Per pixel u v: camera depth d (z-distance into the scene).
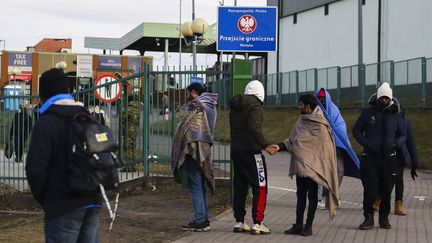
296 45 43.50
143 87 12.12
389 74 28.20
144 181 12.04
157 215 9.41
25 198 11.95
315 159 7.70
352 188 12.99
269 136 30.55
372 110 8.23
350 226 8.59
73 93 12.21
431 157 18.83
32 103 12.83
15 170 12.70
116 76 13.23
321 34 40.34
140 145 12.21
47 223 4.42
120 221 8.88
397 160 9.16
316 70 33.78
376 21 34.59
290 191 12.41
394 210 9.80
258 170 7.71
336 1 38.56
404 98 26.83
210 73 11.28
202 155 7.79
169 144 11.87
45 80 4.52
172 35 47.09
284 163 20.08
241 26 11.92
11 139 12.73
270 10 11.91
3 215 10.90
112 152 4.49
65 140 4.37
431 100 24.91
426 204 10.77
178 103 11.65
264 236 7.77
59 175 4.37
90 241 4.63
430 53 30.83
